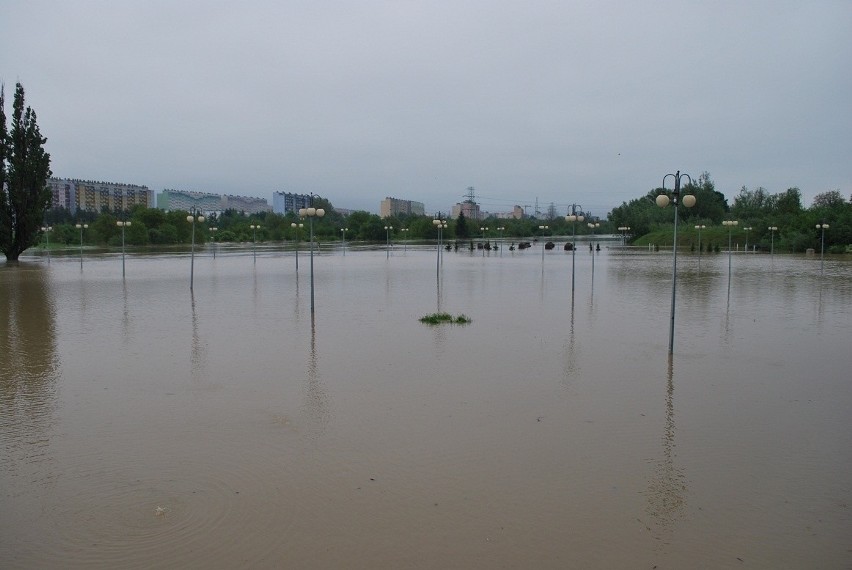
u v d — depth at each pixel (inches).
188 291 916.0
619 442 276.5
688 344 498.3
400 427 295.6
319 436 283.9
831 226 2199.8
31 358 451.2
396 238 3868.1
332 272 1280.8
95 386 372.8
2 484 235.0
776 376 394.6
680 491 228.4
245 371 407.2
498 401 337.7
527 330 563.2
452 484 233.3
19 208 1749.5
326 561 182.1
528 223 4712.1
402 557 184.1
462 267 1438.2
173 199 6683.1
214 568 178.9
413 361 435.2
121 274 1254.9
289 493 226.2
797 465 252.4
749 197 3784.5
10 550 189.0
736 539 195.8
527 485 232.4
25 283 1069.1
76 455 263.3
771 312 683.4
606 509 214.2
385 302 770.2
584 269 1365.7
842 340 517.0
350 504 217.3
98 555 186.1
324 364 426.6
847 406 331.0
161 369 414.6
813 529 202.2
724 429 294.4
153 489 230.2
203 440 280.1
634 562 182.2
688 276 1183.6
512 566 179.8
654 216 3673.7
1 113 1743.4
